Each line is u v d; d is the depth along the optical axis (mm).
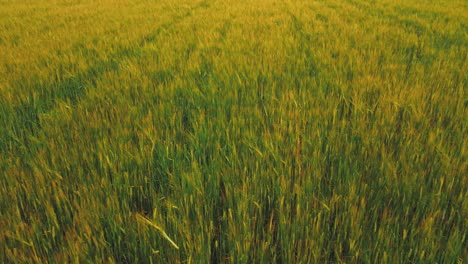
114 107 2893
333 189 1741
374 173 1896
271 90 3260
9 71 4180
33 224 1472
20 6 11102
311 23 7250
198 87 3459
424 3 10422
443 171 1854
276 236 1569
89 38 5984
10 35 6418
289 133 2322
